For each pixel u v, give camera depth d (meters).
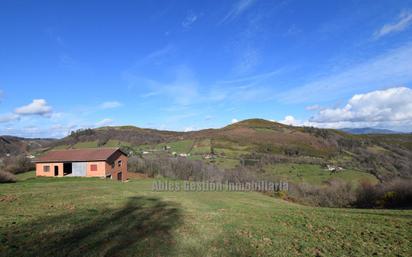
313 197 50.00
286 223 15.15
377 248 10.58
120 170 58.31
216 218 15.88
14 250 8.68
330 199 47.94
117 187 33.06
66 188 28.75
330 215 17.72
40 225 11.82
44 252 8.67
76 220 13.00
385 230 13.28
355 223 14.99
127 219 13.84
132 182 43.81
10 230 10.81
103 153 55.62
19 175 55.38
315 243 11.20
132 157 75.25
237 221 15.25
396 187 39.41
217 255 9.46
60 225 11.94
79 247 9.29
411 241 11.41
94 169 53.44
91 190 27.56
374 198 42.22
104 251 9.06
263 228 13.66
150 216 15.09
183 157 80.00
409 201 37.12
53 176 53.66
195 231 12.38
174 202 22.27
